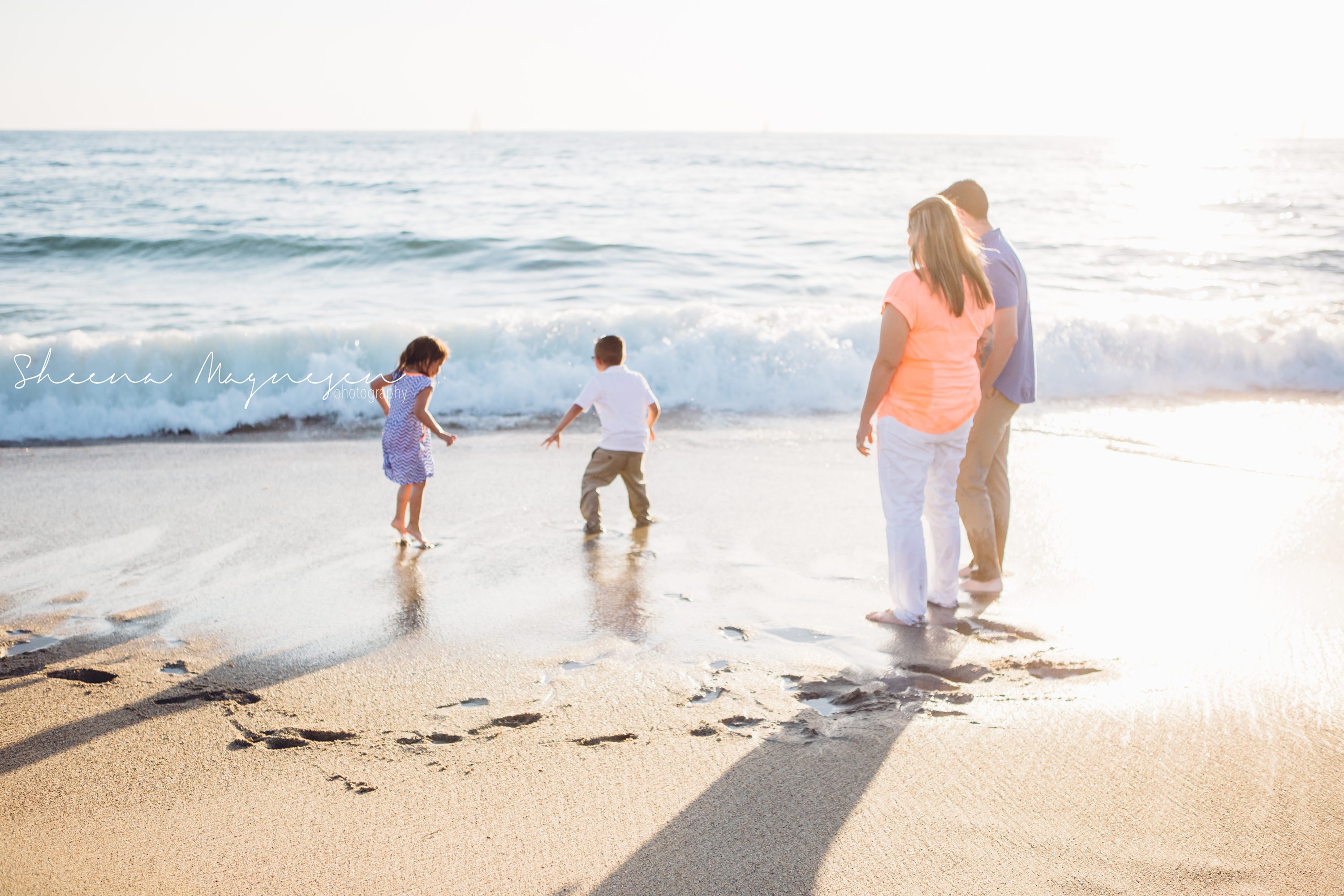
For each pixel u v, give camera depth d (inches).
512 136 7234.3
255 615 148.4
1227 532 183.3
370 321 419.8
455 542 186.9
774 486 225.5
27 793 95.1
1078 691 117.1
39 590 158.6
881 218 913.5
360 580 165.3
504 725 111.0
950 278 128.9
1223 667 123.5
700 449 261.4
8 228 736.3
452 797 93.7
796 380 325.4
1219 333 344.8
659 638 138.8
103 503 209.5
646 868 80.7
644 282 551.5
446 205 1021.8
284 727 110.7
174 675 126.4
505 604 153.6
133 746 105.5
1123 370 339.3
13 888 78.5
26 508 204.7
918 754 100.7
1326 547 172.7
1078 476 224.5
